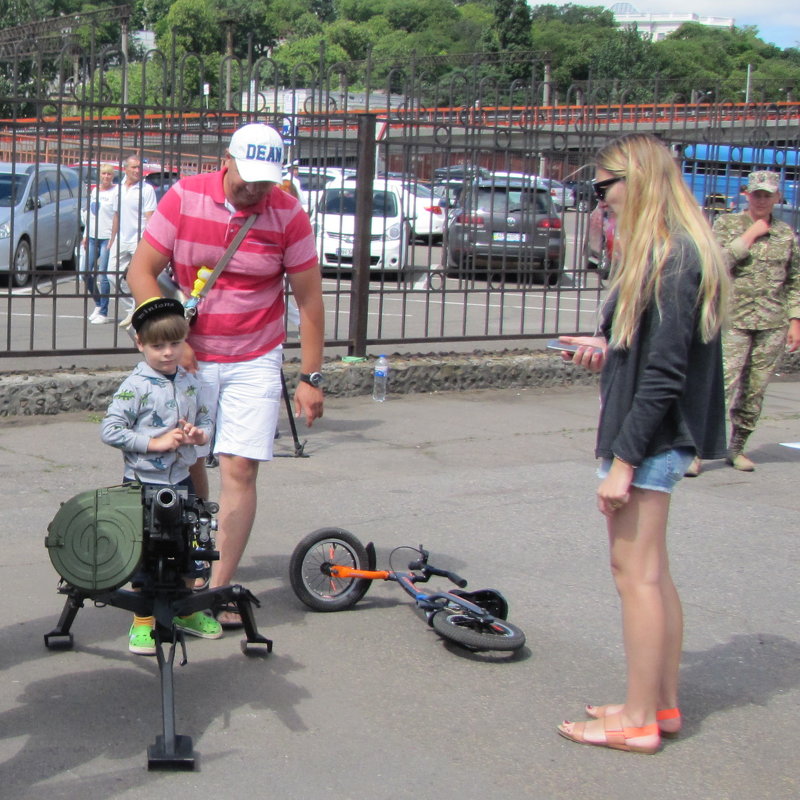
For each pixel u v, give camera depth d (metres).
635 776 3.52
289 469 7.22
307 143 9.34
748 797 3.42
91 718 3.75
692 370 3.49
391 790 3.36
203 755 3.53
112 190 11.62
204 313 4.44
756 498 7.05
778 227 7.47
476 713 3.92
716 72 63.19
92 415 8.40
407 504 6.55
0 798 3.21
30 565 5.23
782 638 4.77
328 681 4.14
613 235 3.59
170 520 3.56
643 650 3.63
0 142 13.64
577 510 6.59
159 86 10.21
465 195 10.13
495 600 4.65
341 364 9.70
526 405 9.70
